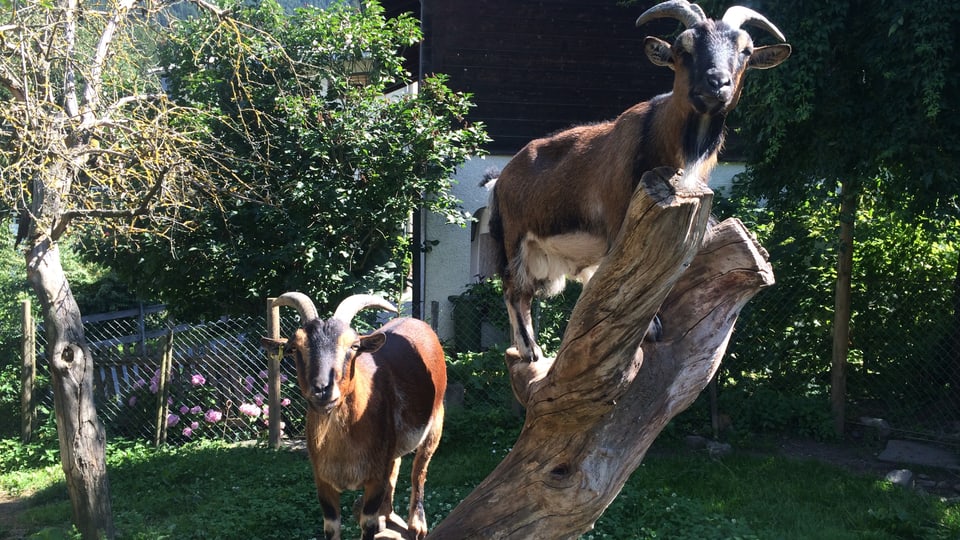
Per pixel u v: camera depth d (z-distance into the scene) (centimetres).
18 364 995
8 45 564
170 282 959
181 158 630
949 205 746
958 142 708
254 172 872
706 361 319
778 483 724
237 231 957
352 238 964
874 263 897
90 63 627
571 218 391
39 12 611
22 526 673
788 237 898
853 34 736
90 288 1348
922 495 698
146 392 928
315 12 1012
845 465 785
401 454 555
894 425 868
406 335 598
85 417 607
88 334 1155
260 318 938
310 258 895
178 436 928
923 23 667
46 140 556
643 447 324
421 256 1205
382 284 959
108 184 636
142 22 683
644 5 1261
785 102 732
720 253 312
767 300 904
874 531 621
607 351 281
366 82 1080
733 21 329
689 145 326
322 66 983
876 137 737
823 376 921
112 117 633
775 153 792
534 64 1243
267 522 637
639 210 244
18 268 1417
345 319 498
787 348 913
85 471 604
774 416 867
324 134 909
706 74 309
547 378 316
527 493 332
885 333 895
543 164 409
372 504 516
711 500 685
